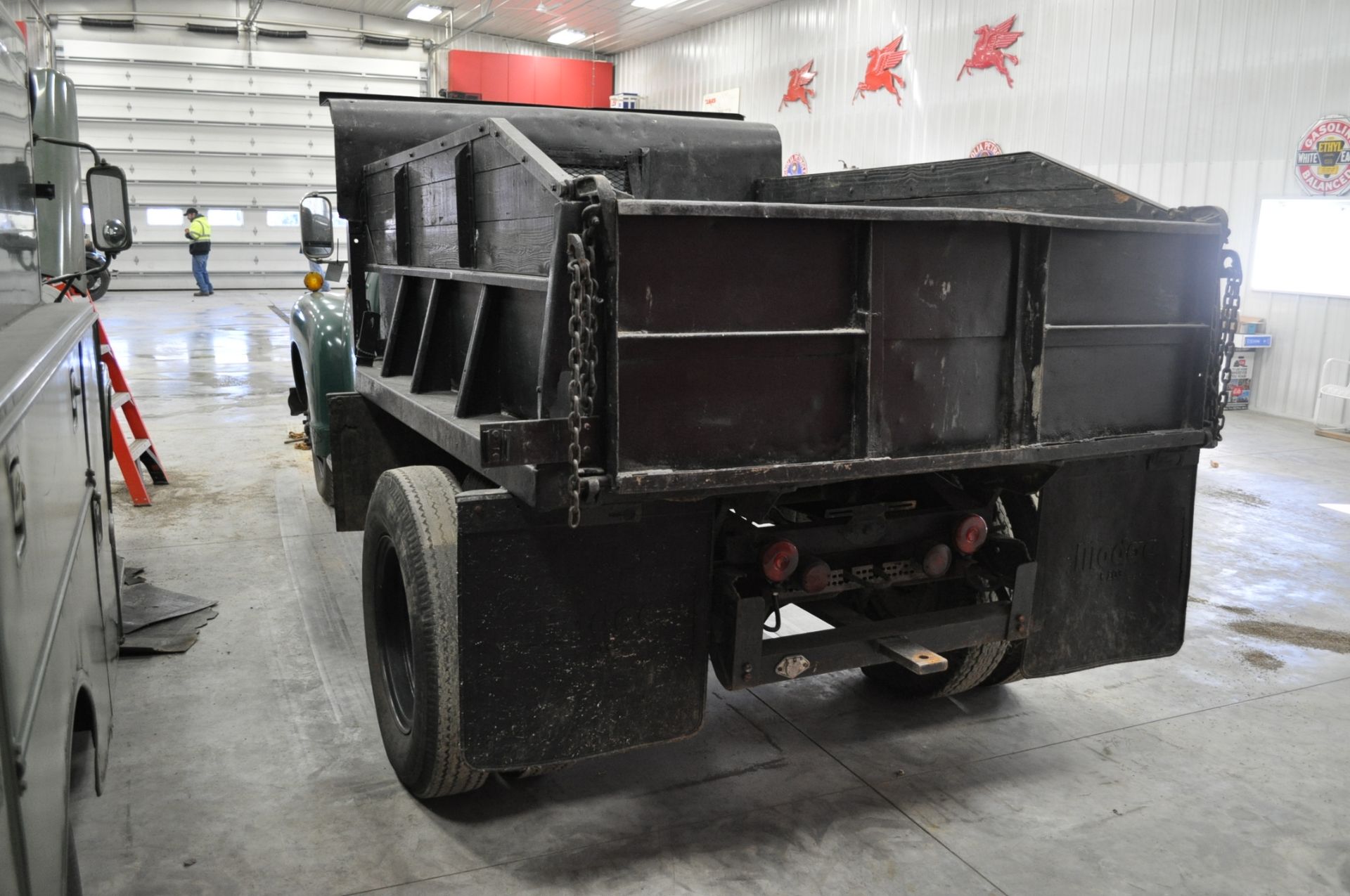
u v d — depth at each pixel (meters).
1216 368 2.83
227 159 24.38
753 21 19.69
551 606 2.32
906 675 3.60
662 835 2.71
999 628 2.87
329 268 5.49
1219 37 10.41
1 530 1.32
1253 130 10.19
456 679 2.56
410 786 2.84
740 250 2.15
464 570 2.24
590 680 2.39
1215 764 3.16
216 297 22.77
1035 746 3.28
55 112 4.63
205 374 11.51
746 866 2.57
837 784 3.01
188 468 7.06
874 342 2.29
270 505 6.10
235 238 24.83
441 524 2.64
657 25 22.00
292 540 5.40
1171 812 2.87
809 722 3.43
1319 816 2.86
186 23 23.41
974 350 2.47
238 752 3.15
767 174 4.59
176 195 24.16
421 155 3.21
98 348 3.18
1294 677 3.88
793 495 3.12
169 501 6.20
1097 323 2.66
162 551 5.20
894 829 2.75
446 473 2.83
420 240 3.36
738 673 2.60
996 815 2.84
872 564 2.92
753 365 2.20
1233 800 2.95
